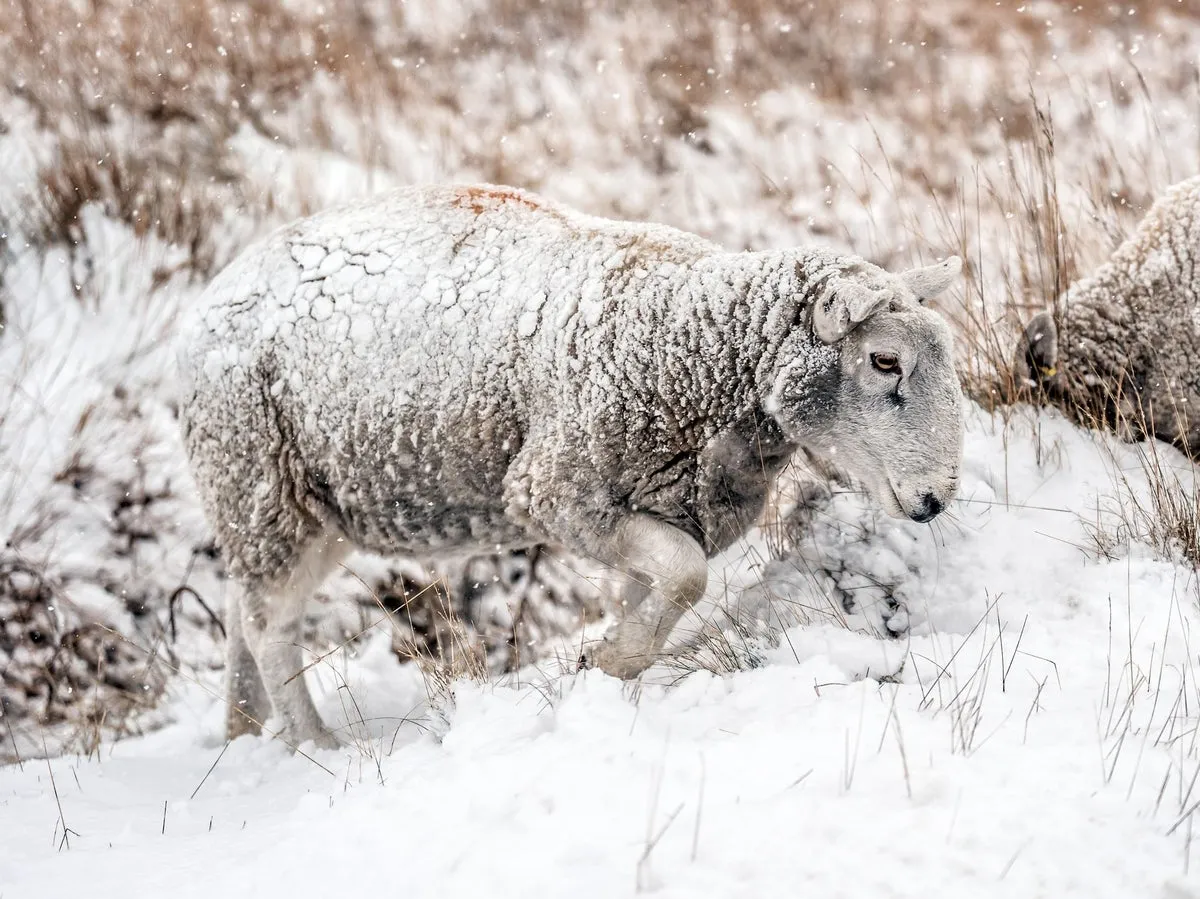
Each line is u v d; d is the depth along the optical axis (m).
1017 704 8.57
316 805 8.64
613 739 8.26
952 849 6.66
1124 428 13.13
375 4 29.86
